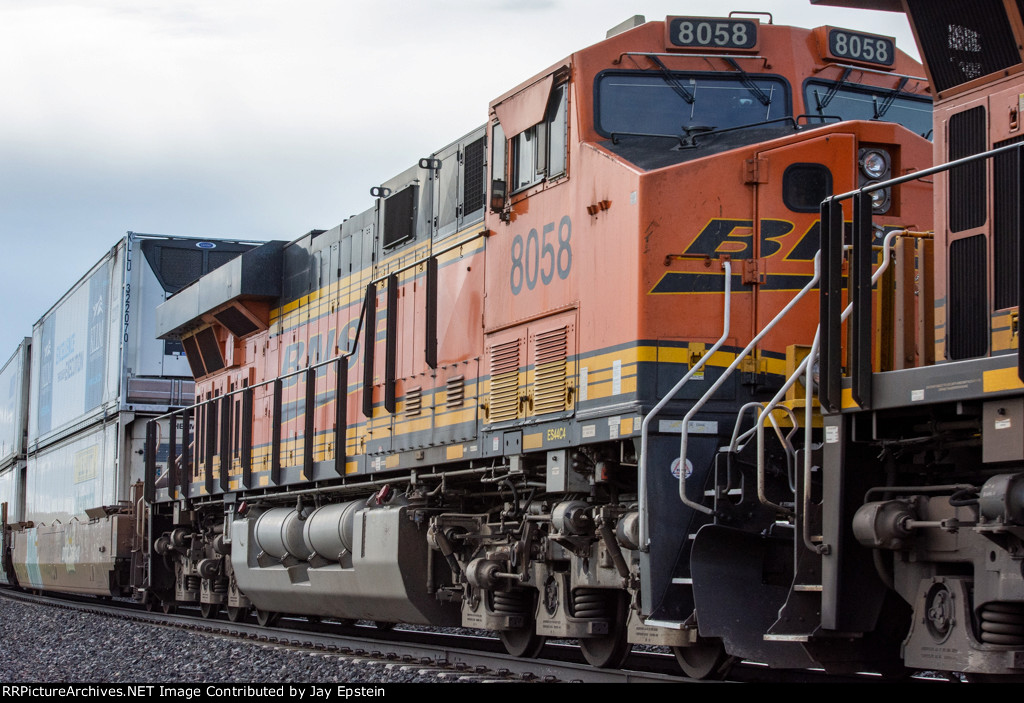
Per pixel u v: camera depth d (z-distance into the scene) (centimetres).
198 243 2372
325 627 1666
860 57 1001
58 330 3009
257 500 1684
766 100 970
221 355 1941
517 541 1063
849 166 891
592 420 930
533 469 1042
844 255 863
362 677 1024
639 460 852
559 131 1003
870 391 689
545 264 1018
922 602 679
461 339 1166
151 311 2298
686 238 888
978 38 704
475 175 1189
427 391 1237
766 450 841
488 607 1111
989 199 684
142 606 2220
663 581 847
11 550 3428
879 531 680
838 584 700
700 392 877
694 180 893
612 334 912
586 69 975
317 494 1511
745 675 929
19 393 3528
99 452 2388
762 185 898
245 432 1733
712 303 888
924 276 738
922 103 1021
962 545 652
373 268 1419
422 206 1312
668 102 971
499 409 1078
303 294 1645
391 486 1301
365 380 1377
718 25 979
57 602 2553
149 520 2067
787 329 892
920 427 702
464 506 1227
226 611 2052
